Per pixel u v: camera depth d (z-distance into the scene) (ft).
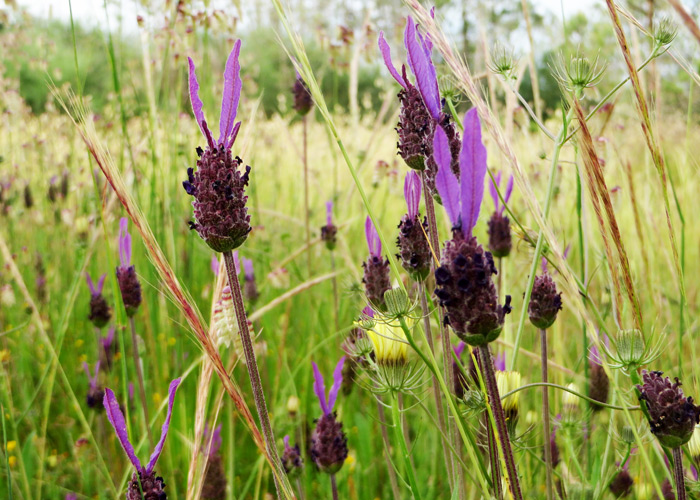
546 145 1.17
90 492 1.35
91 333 1.90
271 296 1.92
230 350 0.88
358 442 1.43
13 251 2.07
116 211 1.57
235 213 0.57
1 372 1.32
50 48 2.45
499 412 0.52
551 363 1.01
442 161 0.50
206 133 0.58
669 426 0.56
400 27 1.70
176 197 1.70
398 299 0.62
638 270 1.27
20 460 1.13
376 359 0.71
